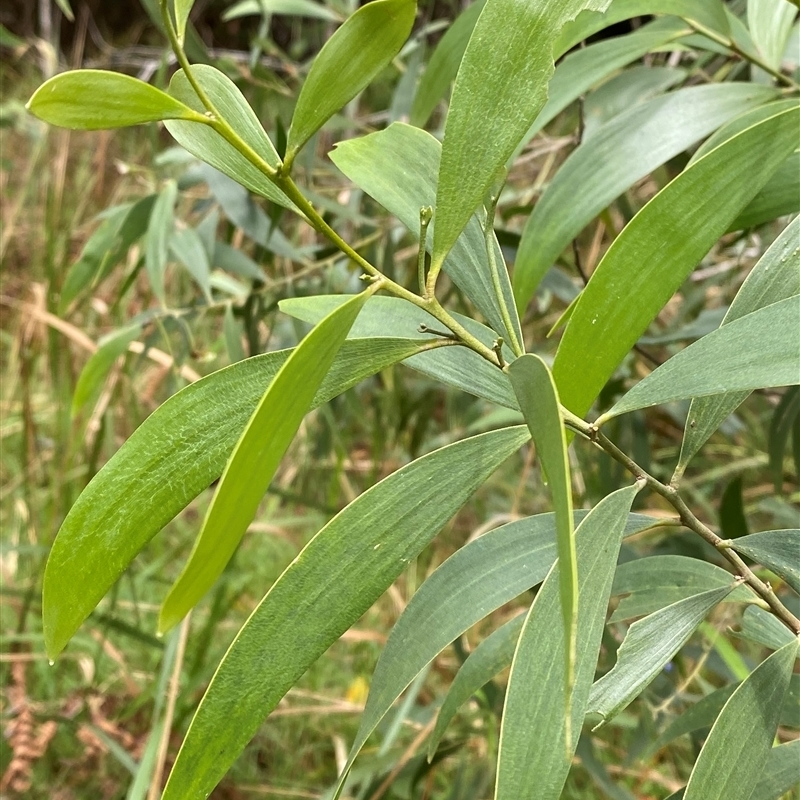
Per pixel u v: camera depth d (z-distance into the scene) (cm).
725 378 23
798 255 27
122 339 66
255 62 74
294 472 119
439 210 24
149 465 23
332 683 106
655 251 24
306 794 86
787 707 32
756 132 24
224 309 75
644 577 31
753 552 27
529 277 37
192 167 74
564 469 18
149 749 65
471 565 28
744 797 25
